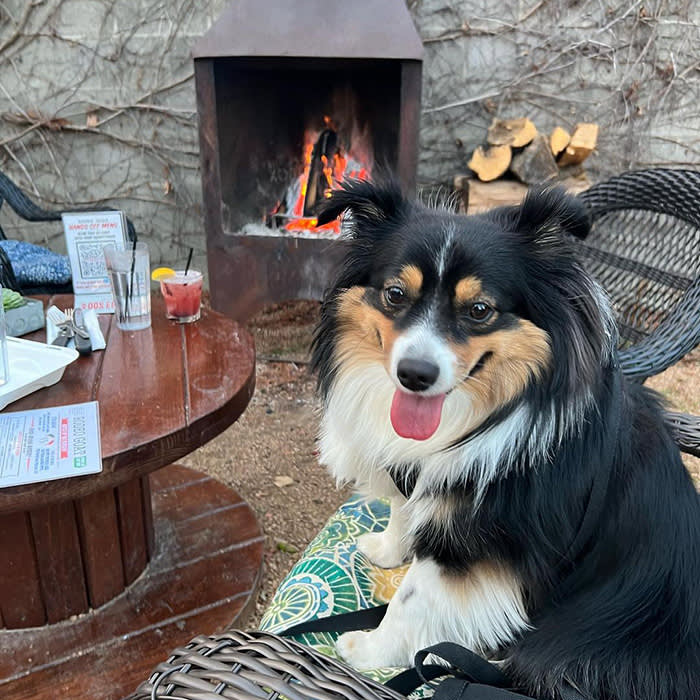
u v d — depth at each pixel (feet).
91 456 4.68
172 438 5.02
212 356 6.34
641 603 4.12
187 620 6.82
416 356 4.40
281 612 4.89
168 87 15.48
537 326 4.50
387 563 5.45
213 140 11.39
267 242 11.83
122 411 5.28
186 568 7.53
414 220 4.93
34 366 5.67
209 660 3.18
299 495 9.52
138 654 6.40
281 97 13.88
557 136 14.03
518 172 13.70
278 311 14.38
